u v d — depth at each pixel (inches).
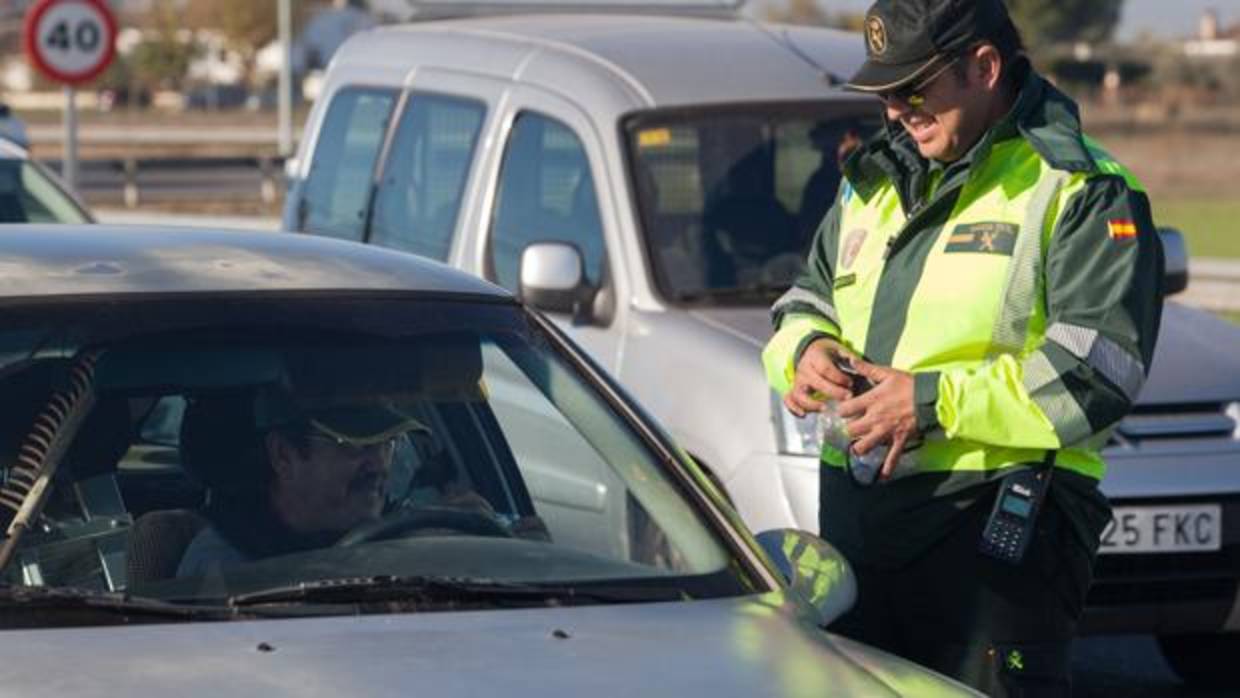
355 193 673.6
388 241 648.4
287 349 327.9
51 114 5196.9
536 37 625.9
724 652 285.6
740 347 524.7
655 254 558.6
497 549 314.0
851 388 355.9
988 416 343.0
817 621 310.8
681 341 536.1
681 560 316.5
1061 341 342.3
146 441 315.0
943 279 355.6
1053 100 355.6
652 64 595.8
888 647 372.2
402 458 323.6
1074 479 359.6
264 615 290.0
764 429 505.0
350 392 325.7
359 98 688.4
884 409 345.7
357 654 275.3
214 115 4884.4
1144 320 343.9
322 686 264.5
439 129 636.7
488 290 355.6
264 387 322.7
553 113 592.1
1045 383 340.8
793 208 578.2
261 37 6323.8
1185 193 2591.0
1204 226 2068.2
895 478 361.4
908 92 350.3
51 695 259.8
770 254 567.2
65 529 303.6
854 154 369.1
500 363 338.6
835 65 610.9
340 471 318.3
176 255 347.3
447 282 353.4
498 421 332.2
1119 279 342.6
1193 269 1376.7
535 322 353.4
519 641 283.6
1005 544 355.6
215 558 304.3
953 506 358.3
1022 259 350.9
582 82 590.6
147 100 6058.1
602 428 337.7
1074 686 580.4
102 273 334.0
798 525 494.6
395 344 335.0
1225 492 514.3
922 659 369.1
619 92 583.8
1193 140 3518.7
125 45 6353.3
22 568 297.3
